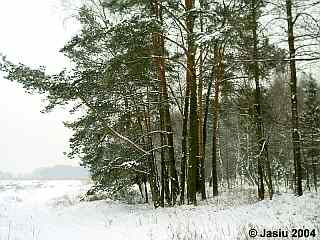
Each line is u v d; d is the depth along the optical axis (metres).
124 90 20.77
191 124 19.47
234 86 23.92
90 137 22.03
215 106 24.89
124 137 20.05
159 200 21.89
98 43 20.62
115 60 18.27
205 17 16.88
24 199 34.00
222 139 44.56
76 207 24.36
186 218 16.11
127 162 20.03
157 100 21.09
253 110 20.98
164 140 22.92
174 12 18.19
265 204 17.05
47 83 19.02
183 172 21.31
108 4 18.41
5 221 15.46
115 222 17.12
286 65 19.03
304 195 17.69
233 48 19.66
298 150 18.33
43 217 19.11
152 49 19.52
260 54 18.55
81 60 21.56
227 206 18.48
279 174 35.00
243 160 36.59
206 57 20.61
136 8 18.98
